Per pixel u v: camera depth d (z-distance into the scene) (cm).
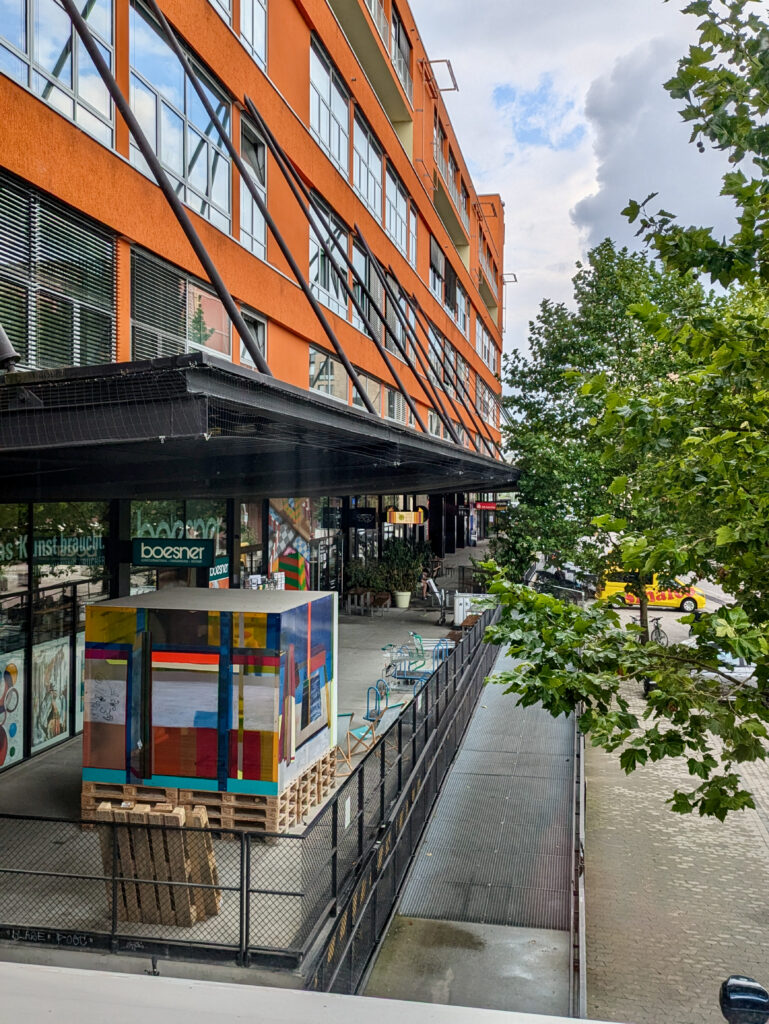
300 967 685
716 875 1284
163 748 949
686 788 1702
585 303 2762
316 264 2161
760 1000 178
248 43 1695
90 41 799
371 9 2720
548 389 2798
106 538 1430
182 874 735
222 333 1594
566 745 1547
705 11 530
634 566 625
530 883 1020
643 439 673
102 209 1170
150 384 507
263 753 930
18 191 1025
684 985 962
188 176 1451
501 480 2792
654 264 2519
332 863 761
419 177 3506
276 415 629
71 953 707
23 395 528
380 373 2848
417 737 1191
